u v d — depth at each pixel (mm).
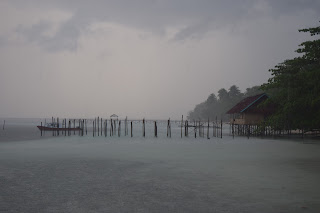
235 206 9414
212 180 13523
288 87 42375
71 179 13953
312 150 27672
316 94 38062
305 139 43594
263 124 47219
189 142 40125
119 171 16141
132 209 9305
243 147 31531
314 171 15836
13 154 24578
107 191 11594
